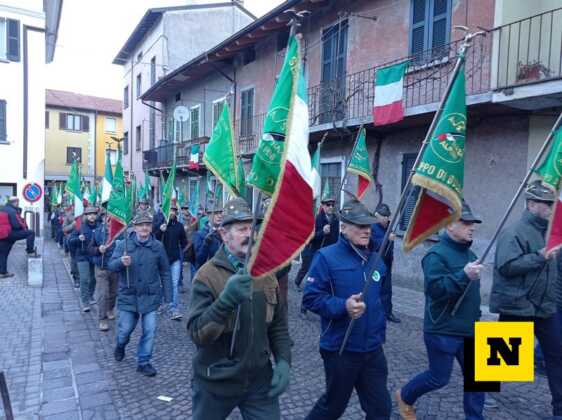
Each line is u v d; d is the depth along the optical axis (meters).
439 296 3.44
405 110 9.12
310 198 2.60
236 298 2.31
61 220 19.09
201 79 20.75
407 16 10.30
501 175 8.55
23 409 4.38
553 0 7.87
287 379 2.71
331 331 3.12
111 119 43.88
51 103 41.03
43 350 6.05
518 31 7.82
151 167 24.98
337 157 12.53
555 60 7.89
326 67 12.80
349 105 11.73
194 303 2.57
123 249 5.23
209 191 13.17
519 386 4.76
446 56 9.32
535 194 3.89
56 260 15.48
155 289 5.26
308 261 9.16
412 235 3.26
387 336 6.55
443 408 4.28
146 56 26.72
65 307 8.53
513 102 7.52
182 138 22.84
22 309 8.30
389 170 11.07
